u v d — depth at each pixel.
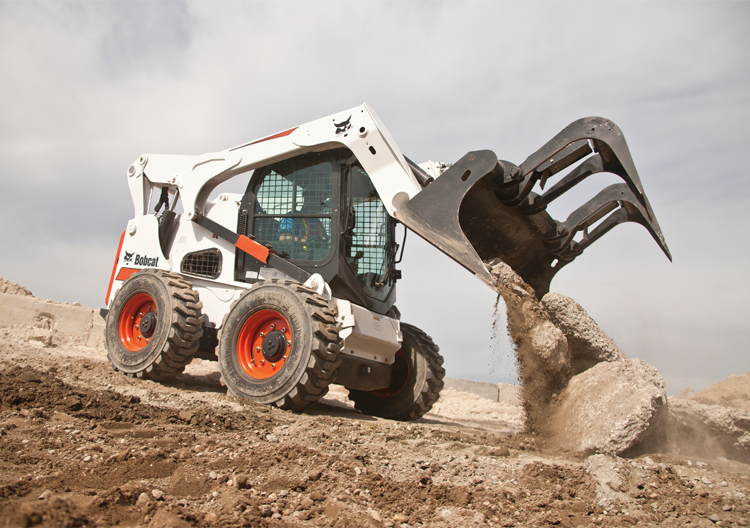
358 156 5.58
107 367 6.38
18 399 3.96
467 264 4.74
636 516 2.70
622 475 3.27
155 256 6.74
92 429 3.49
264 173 6.22
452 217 4.89
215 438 3.61
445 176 5.03
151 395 5.01
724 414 4.32
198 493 2.54
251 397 5.14
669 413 4.36
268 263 5.89
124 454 2.88
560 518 2.65
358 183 6.02
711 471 3.58
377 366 6.09
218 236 6.31
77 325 10.60
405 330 6.86
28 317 10.12
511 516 2.68
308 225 5.89
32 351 7.09
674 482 3.20
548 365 4.57
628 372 4.27
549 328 4.59
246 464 3.04
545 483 3.21
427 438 4.43
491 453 3.96
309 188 5.95
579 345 4.72
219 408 4.71
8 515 1.71
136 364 5.98
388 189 5.43
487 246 5.63
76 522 1.80
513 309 4.70
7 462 2.66
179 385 6.27
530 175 4.94
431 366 6.57
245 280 6.11
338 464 3.18
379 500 2.76
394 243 6.52
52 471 2.59
